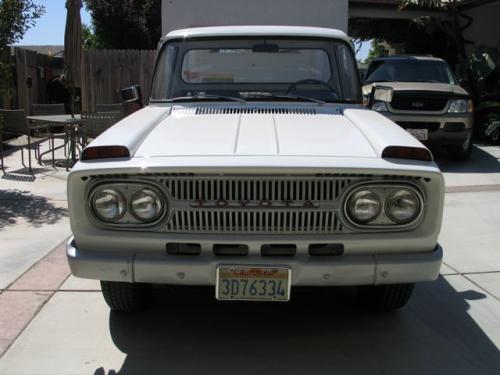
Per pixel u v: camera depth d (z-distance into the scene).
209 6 8.62
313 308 4.19
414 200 3.16
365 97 5.91
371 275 3.15
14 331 3.77
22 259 5.03
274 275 3.11
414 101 9.29
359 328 3.87
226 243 3.11
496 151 10.98
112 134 3.48
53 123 8.98
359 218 3.13
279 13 8.55
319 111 4.29
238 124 3.79
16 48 13.55
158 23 24.59
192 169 3.03
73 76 9.91
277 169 3.01
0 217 6.37
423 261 3.17
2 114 8.69
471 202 7.05
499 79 12.49
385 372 3.33
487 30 15.52
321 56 4.73
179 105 4.45
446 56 15.85
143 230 3.16
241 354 3.53
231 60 4.71
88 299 4.27
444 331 3.82
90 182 3.14
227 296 3.13
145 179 3.11
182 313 4.09
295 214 3.11
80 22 9.89
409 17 15.91
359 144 3.38
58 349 3.56
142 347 3.60
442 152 10.84
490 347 3.62
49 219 6.30
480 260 5.13
